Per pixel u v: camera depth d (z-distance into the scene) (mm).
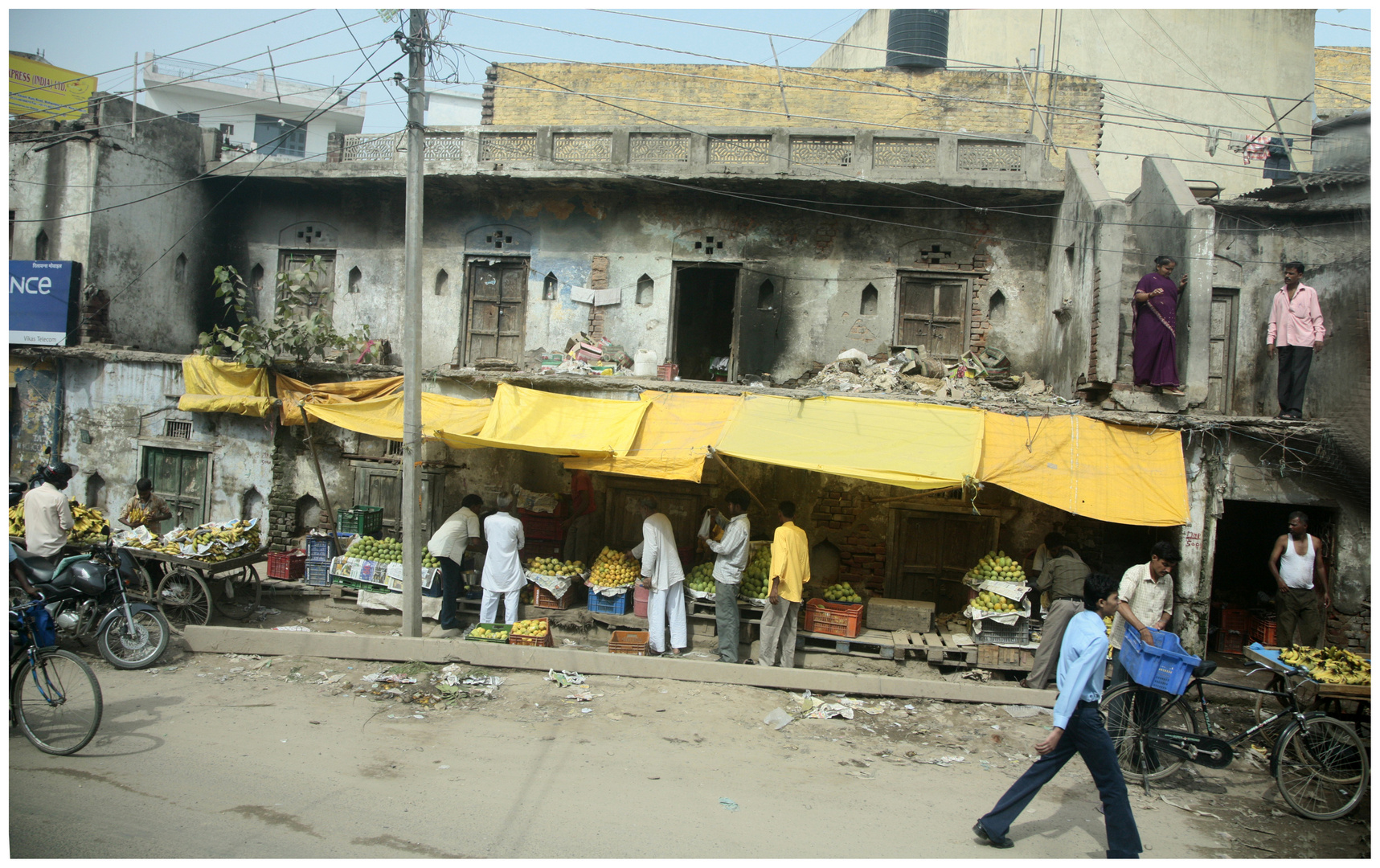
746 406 10656
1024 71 15680
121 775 6121
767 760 7184
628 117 17266
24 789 5785
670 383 11227
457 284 14664
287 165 14422
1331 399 10773
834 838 5762
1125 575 8688
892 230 13781
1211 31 19578
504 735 7395
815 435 10195
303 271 13203
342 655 9195
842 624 10016
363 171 14164
